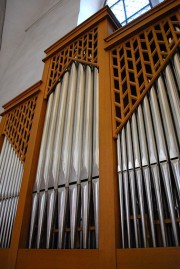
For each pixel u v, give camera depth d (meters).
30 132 2.92
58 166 2.32
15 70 6.91
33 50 6.68
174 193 1.61
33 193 2.44
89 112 2.42
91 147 2.20
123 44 2.53
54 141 2.58
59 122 2.66
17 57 7.26
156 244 1.54
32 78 5.97
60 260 1.83
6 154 3.31
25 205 2.36
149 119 1.94
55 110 2.84
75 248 1.83
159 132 1.82
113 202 1.77
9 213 2.61
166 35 2.21
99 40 2.80
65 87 2.94
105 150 2.03
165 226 1.53
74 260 1.76
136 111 2.09
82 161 2.17
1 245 2.46
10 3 7.46
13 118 3.62
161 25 2.30
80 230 1.91
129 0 6.30
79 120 2.45
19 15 7.66
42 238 2.11
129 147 1.94
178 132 1.73
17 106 3.66
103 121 2.19
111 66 2.47
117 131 2.07
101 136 2.12
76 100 2.69
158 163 1.72
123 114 2.12
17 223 2.31
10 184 2.86
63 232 1.94
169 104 1.91
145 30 2.41
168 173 1.64
